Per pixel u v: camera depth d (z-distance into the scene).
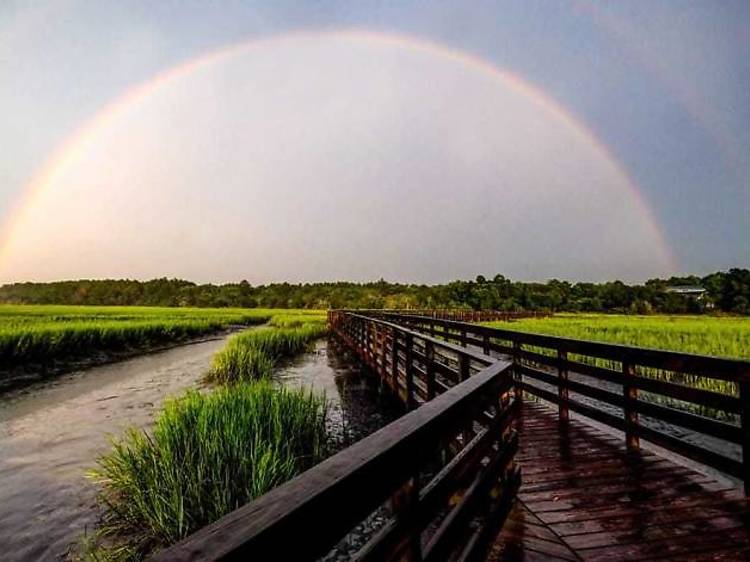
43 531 4.42
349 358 17.17
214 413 5.83
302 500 0.91
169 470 4.51
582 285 90.56
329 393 10.59
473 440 2.41
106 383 12.92
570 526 3.08
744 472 3.47
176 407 6.54
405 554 1.52
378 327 10.66
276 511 0.86
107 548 4.05
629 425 4.71
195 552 0.71
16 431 8.08
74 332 17.08
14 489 5.43
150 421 8.69
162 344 23.89
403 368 8.03
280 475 4.66
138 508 4.35
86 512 4.78
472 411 2.24
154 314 45.19
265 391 7.12
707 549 2.78
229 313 55.62
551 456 4.51
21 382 13.02
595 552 2.75
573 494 3.60
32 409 9.80
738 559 2.68
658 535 2.95
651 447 6.45
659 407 4.30
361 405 9.30
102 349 18.94
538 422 5.91
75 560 3.93
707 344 15.64
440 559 1.83
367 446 1.28
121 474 5.08
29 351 14.70
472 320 36.72
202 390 11.52
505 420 3.08
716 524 3.09
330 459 1.16
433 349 5.14
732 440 3.56
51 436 7.76
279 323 34.53
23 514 4.78
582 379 11.92
